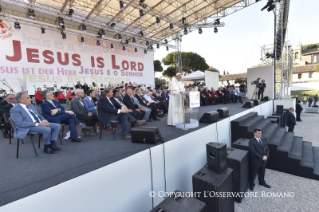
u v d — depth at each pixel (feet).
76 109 11.59
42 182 5.17
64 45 30.25
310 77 98.27
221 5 31.19
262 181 10.99
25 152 8.46
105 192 5.99
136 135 9.03
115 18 33.53
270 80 31.22
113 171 6.27
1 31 24.14
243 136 14.73
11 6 25.25
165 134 10.49
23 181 5.28
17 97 7.89
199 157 11.40
